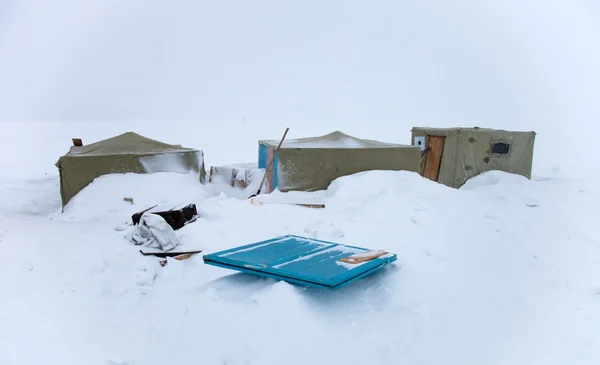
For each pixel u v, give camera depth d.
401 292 4.24
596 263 4.95
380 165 9.40
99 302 4.31
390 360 3.33
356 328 3.63
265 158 10.58
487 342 3.57
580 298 4.22
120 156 9.34
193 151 10.34
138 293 4.51
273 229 6.34
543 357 3.39
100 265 4.96
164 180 9.27
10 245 5.27
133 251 5.36
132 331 3.78
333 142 10.04
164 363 3.35
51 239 5.51
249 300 3.92
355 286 4.26
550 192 8.27
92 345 3.56
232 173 11.08
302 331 3.47
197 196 9.10
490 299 4.20
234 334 3.49
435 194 7.80
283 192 8.98
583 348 3.47
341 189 8.12
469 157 10.88
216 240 5.86
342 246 4.93
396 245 5.50
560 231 5.86
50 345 3.56
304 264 4.20
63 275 4.73
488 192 8.23
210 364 3.31
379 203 7.40
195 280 4.75
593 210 7.13
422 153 11.49
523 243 5.49
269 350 3.33
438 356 3.39
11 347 3.50
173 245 5.54
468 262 5.00
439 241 5.68
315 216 6.98
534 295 4.29
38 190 10.62
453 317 3.87
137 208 8.30
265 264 4.20
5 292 4.36
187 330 3.66
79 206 8.34
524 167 11.24
